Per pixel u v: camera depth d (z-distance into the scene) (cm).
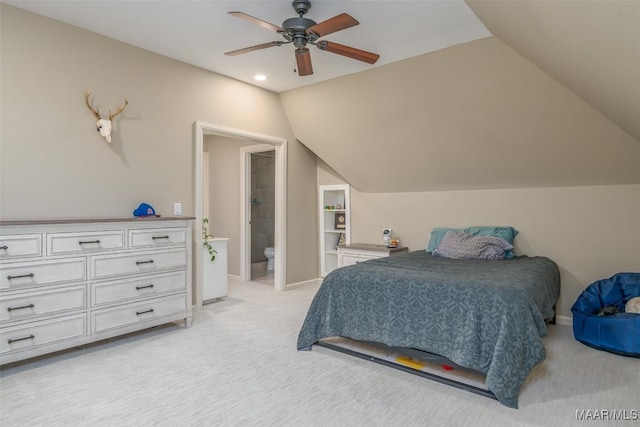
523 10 174
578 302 347
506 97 334
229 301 465
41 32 296
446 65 338
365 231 543
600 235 374
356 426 200
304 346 307
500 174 412
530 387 243
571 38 162
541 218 406
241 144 597
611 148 330
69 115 312
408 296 267
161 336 340
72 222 281
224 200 629
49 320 272
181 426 200
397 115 407
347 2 260
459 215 461
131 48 350
